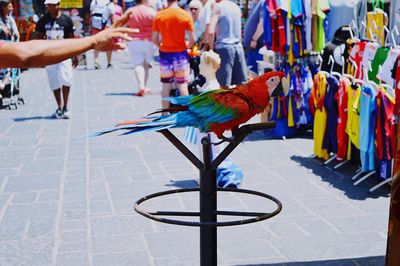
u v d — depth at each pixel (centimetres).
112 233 517
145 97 1272
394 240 294
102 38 238
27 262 461
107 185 653
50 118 1050
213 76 647
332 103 697
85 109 1135
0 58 223
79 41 234
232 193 623
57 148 827
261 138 884
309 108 823
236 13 982
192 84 1112
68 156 782
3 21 1165
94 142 856
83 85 1480
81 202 596
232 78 1010
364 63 706
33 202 599
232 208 577
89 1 2991
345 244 488
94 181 668
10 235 514
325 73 720
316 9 840
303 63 870
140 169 716
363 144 620
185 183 658
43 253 477
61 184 658
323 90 708
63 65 1014
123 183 659
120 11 1947
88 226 533
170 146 830
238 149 817
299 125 894
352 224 532
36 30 1058
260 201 597
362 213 559
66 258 467
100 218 552
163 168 719
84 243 495
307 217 550
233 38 988
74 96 1302
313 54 871
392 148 599
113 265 454
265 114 905
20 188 646
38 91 1398
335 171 699
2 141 877
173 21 1001
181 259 463
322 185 647
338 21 901
